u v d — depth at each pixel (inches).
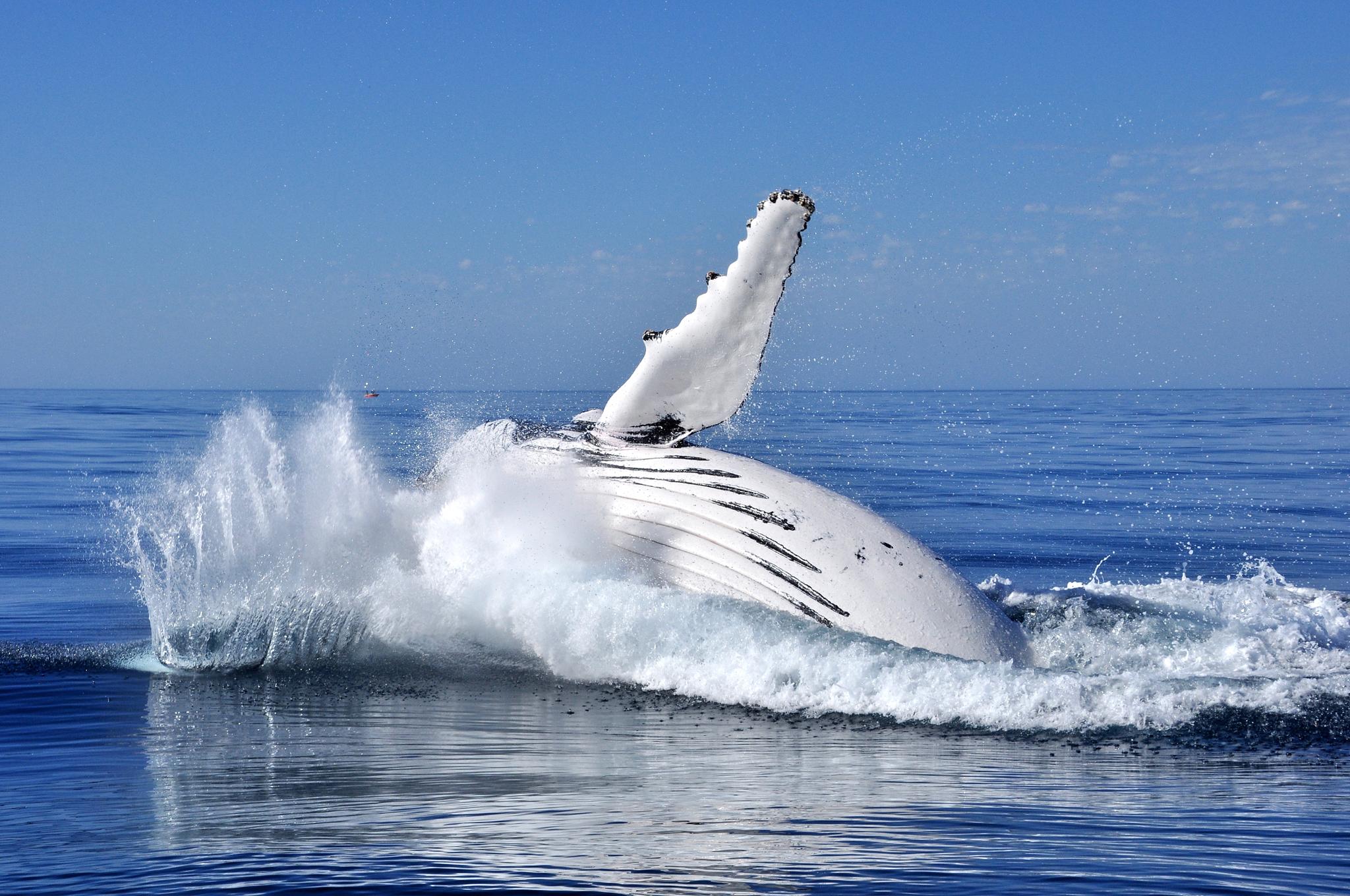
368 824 706.2
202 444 5275.6
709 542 1386.6
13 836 681.0
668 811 740.0
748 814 731.4
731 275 1360.7
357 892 558.6
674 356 1423.5
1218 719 1036.5
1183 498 3297.2
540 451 1585.9
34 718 1101.7
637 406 1483.8
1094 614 1360.7
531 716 1113.4
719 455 1441.9
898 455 4758.9
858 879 581.0
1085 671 1216.8
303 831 686.5
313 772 877.8
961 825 701.9
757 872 592.7
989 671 1133.7
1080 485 3644.2
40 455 4640.8
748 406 1622.8
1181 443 5861.2
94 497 3085.6
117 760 929.5
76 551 2231.8
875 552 1295.5
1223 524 2765.7
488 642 1424.7
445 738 1018.7
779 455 4522.6
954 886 569.3
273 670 1321.4
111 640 1507.1
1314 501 3243.1
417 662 1365.7
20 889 574.6
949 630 1228.5
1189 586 1555.1
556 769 889.5
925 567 1289.4
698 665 1246.3
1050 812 740.7
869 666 1158.3
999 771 885.2
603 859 616.4
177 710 1141.1
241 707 1152.8
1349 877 595.8
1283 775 869.2
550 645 1346.0
